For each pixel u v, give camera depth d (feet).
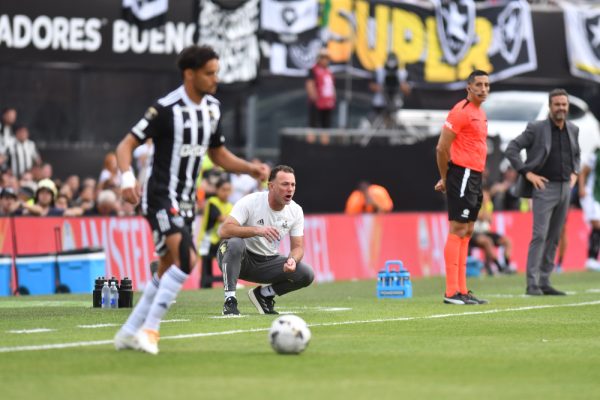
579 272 228.02
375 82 250.98
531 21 270.67
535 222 155.12
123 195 81.15
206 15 229.25
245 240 117.91
